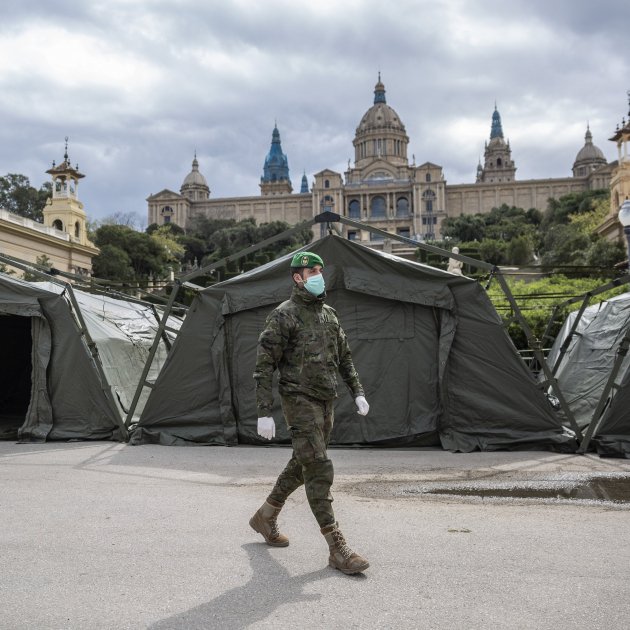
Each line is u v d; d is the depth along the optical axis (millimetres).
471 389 8836
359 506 5184
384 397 9008
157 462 7602
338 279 9219
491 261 78688
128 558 3674
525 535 4207
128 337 12055
